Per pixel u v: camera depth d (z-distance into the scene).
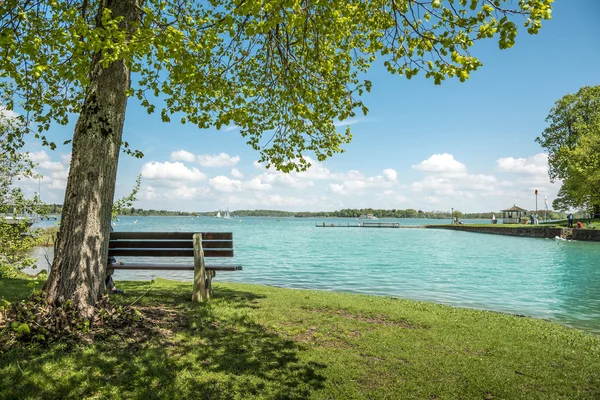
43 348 4.05
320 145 9.15
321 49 6.34
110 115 5.23
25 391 3.29
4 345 3.96
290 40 6.44
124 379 3.68
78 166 5.04
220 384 3.78
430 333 6.02
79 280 4.81
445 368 4.52
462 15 5.06
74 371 3.69
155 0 6.31
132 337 4.67
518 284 14.55
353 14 5.18
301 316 6.59
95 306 4.96
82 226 4.94
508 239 48.47
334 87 5.47
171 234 7.22
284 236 55.34
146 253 7.25
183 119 7.06
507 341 5.84
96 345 4.28
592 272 18.20
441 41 4.63
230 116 6.04
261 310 6.86
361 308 7.56
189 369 4.04
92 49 4.20
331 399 3.66
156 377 3.78
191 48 5.12
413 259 23.64
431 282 14.67
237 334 5.27
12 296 6.82
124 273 15.79
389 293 12.19
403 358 4.79
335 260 22.48
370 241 44.12
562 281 15.39
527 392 4.02
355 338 5.52
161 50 4.51
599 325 8.56
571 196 45.50
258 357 4.50
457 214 115.62
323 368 4.33
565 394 4.02
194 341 4.82
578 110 52.34
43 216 11.01
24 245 10.59
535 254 27.78
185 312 6.11
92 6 7.70
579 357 5.24
